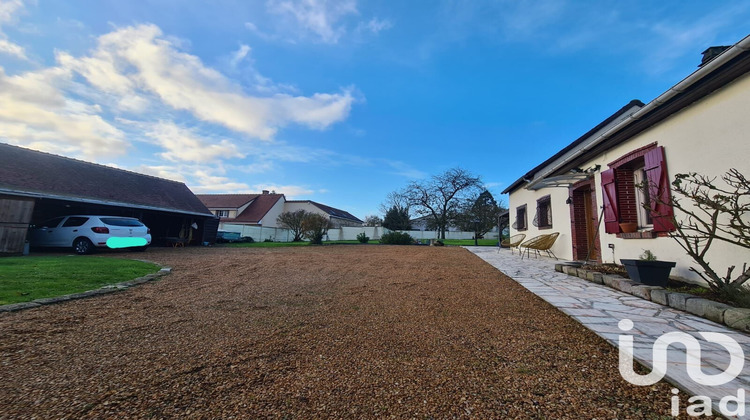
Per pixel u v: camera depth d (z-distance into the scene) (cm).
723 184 366
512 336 271
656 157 470
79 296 400
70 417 150
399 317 333
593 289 448
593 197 678
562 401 167
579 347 242
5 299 367
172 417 152
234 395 175
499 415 155
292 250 1273
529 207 1126
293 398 172
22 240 884
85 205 1284
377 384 189
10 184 942
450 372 205
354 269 699
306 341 262
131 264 688
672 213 439
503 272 625
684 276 429
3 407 158
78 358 223
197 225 1603
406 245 1705
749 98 339
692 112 412
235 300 408
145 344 253
